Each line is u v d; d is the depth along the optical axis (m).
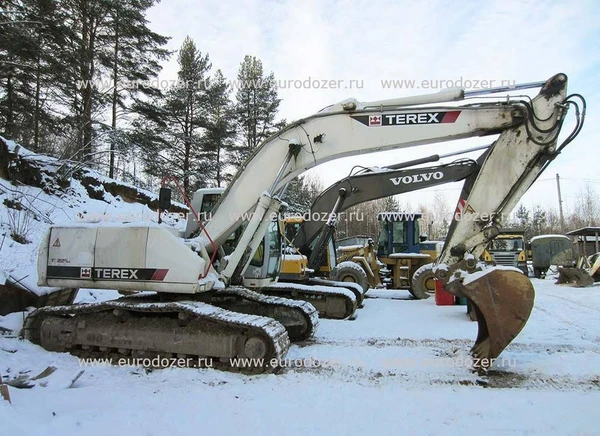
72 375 4.66
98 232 5.54
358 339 6.57
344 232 42.53
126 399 3.99
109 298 8.23
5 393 3.61
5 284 6.68
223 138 27.39
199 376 4.75
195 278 5.19
